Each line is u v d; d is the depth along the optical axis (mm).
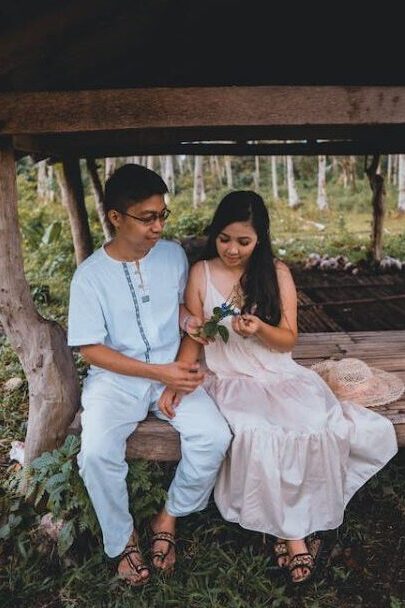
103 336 2268
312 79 4539
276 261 2414
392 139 6055
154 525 2385
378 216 7699
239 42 4242
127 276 2260
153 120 2291
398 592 2271
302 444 2209
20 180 18062
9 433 3348
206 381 2564
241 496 2293
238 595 2207
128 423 2291
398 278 7102
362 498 2742
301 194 22094
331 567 2389
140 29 3203
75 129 2295
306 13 4156
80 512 2404
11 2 2541
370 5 4137
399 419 2471
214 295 2396
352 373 2725
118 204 2098
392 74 4570
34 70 2875
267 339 2318
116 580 2258
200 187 19906
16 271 2477
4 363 4266
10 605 2225
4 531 2465
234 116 2289
